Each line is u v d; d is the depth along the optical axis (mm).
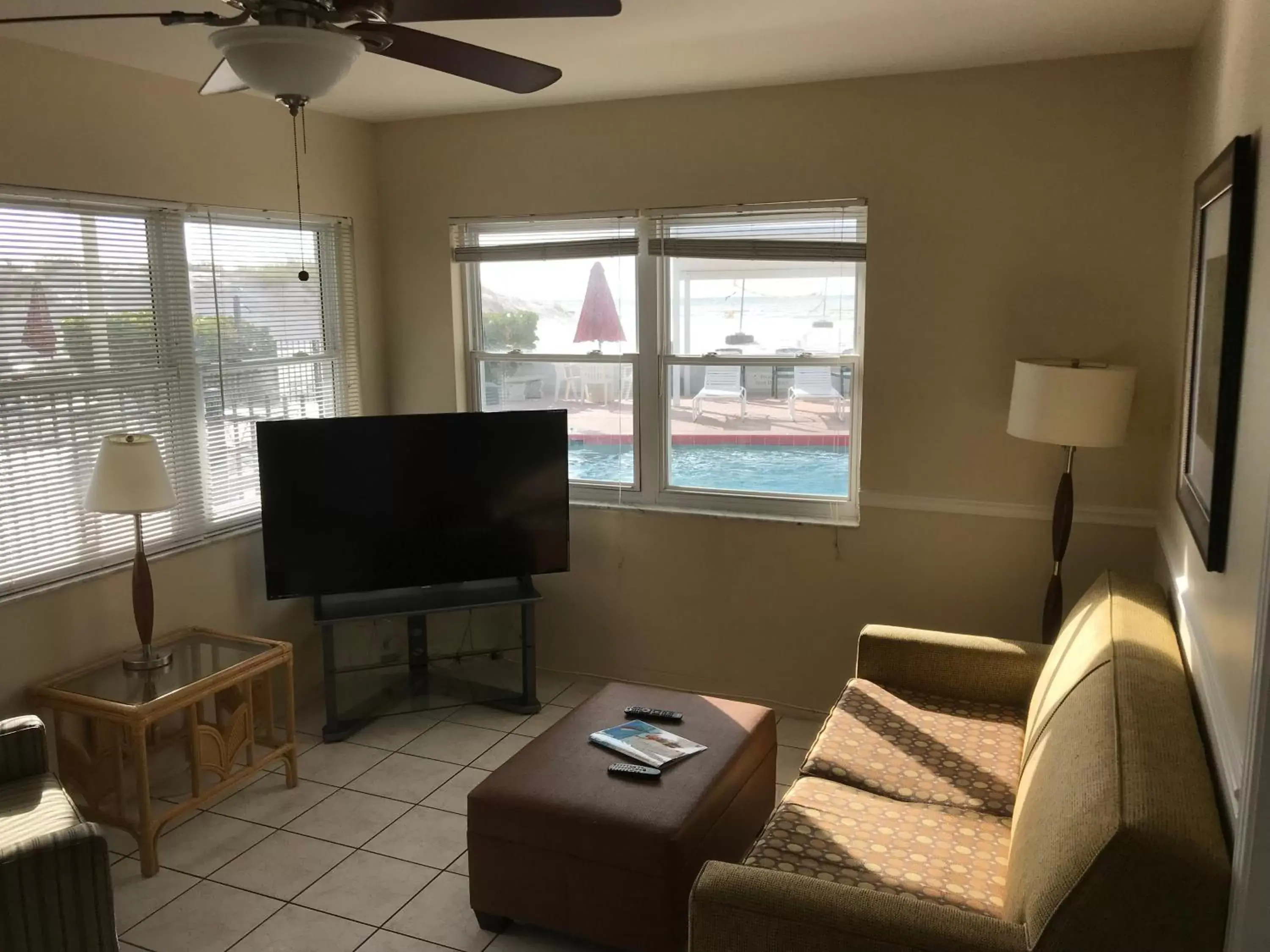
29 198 3035
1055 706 2430
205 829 3236
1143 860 1599
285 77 1820
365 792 3490
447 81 3654
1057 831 1784
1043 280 3523
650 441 4336
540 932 2703
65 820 2441
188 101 3562
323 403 4336
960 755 2799
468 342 4605
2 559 3029
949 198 3602
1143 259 3391
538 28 2982
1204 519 2172
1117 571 3490
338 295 4375
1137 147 3342
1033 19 2928
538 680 4520
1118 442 3137
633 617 4391
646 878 2422
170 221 3521
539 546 4117
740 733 2949
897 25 2984
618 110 4059
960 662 3195
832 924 1783
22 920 2176
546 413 4035
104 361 3318
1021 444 3631
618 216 4160
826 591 4023
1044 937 1665
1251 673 1642
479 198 4367
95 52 3137
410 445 3877
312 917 2771
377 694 4250
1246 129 2068
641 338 4266
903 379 3764
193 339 3650
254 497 4004
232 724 3291
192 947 2639
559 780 2664
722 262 4094
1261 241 1823
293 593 3809
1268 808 1454
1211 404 2145
